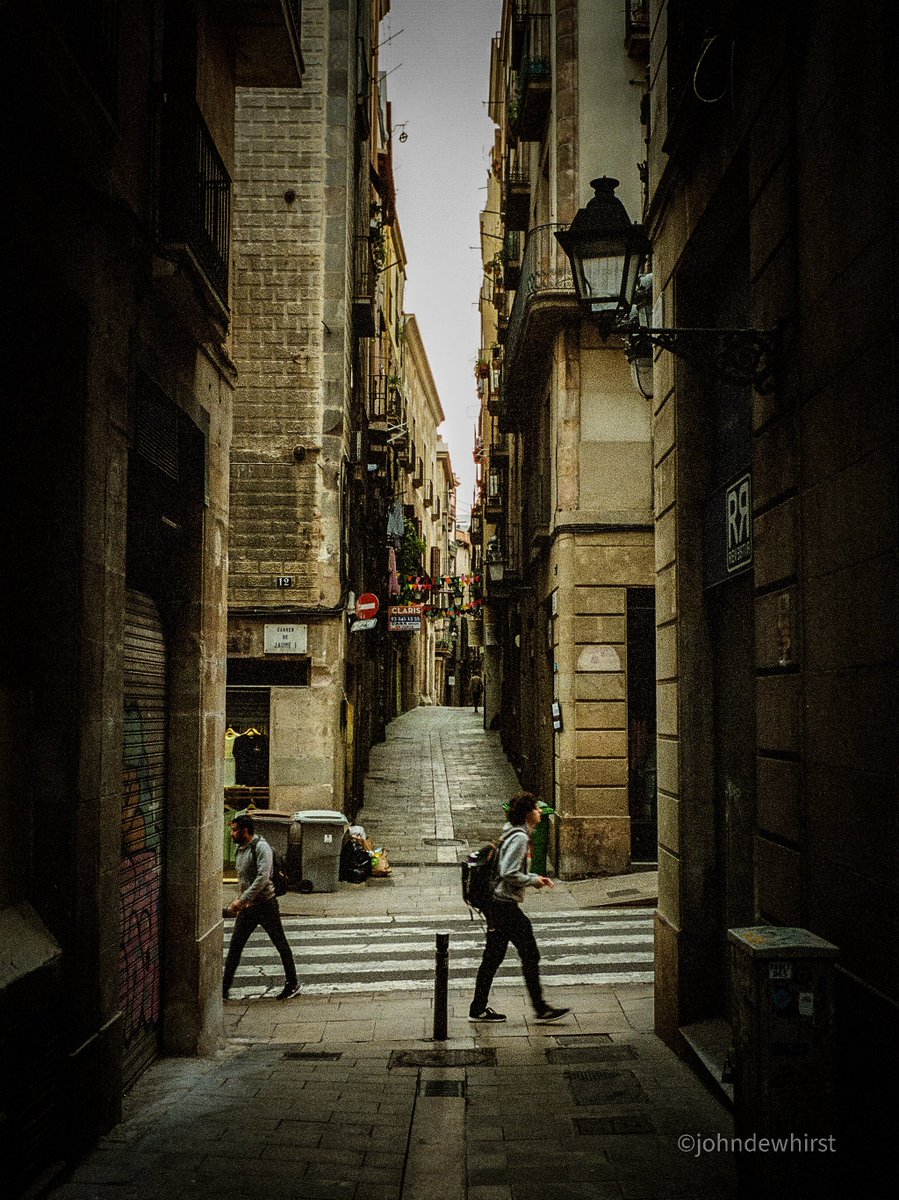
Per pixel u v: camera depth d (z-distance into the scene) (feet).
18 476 16.74
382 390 96.68
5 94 14.70
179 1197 15.30
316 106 63.41
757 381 17.46
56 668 17.17
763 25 18.10
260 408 62.13
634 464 56.13
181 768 25.30
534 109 63.41
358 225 73.31
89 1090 17.42
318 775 60.44
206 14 25.84
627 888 49.16
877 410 13.15
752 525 19.36
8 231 14.93
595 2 57.16
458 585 134.31
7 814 16.16
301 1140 18.06
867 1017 13.02
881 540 12.98
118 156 19.39
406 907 46.98
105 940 18.70
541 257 55.93
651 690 55.77
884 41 13.04
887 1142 12.33
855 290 13.97
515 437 84.74
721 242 24.04
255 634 61.00
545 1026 28.12
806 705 15.74
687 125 22.75
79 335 17.62
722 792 24.16
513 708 90.79
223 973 31.81
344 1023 29.30
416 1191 15.75
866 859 13.39
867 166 13.57
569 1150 17.57
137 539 22.57
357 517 75.92
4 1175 14.52
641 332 18.78
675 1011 24.59
